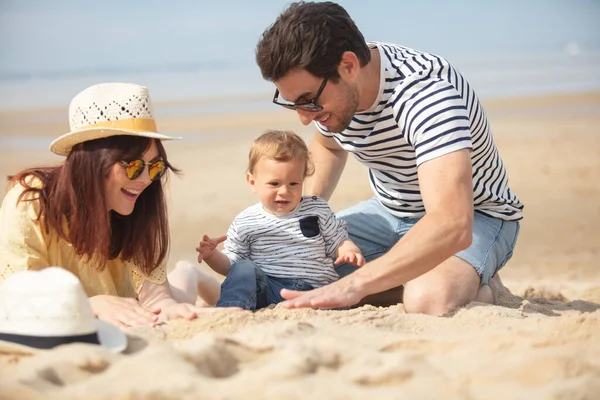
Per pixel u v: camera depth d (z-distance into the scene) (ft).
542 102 59.98
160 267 13.26
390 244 15.57
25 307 9.63
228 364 9.25
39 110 70.49
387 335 10.69
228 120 58.49
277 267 14.28
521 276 20.81
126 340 10.05
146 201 12.68
